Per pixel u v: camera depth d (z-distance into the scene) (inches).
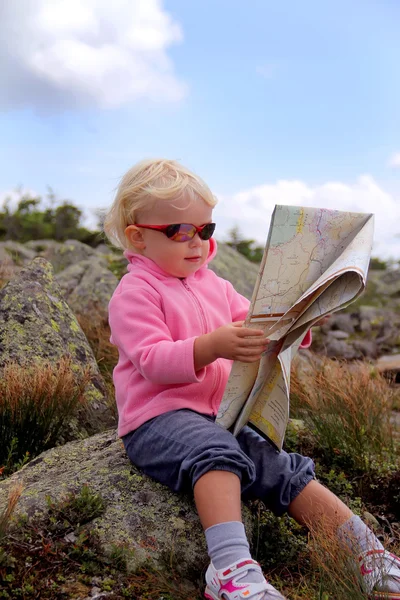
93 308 243.1
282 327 83.4
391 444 136.7
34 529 84.9
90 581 79.3
